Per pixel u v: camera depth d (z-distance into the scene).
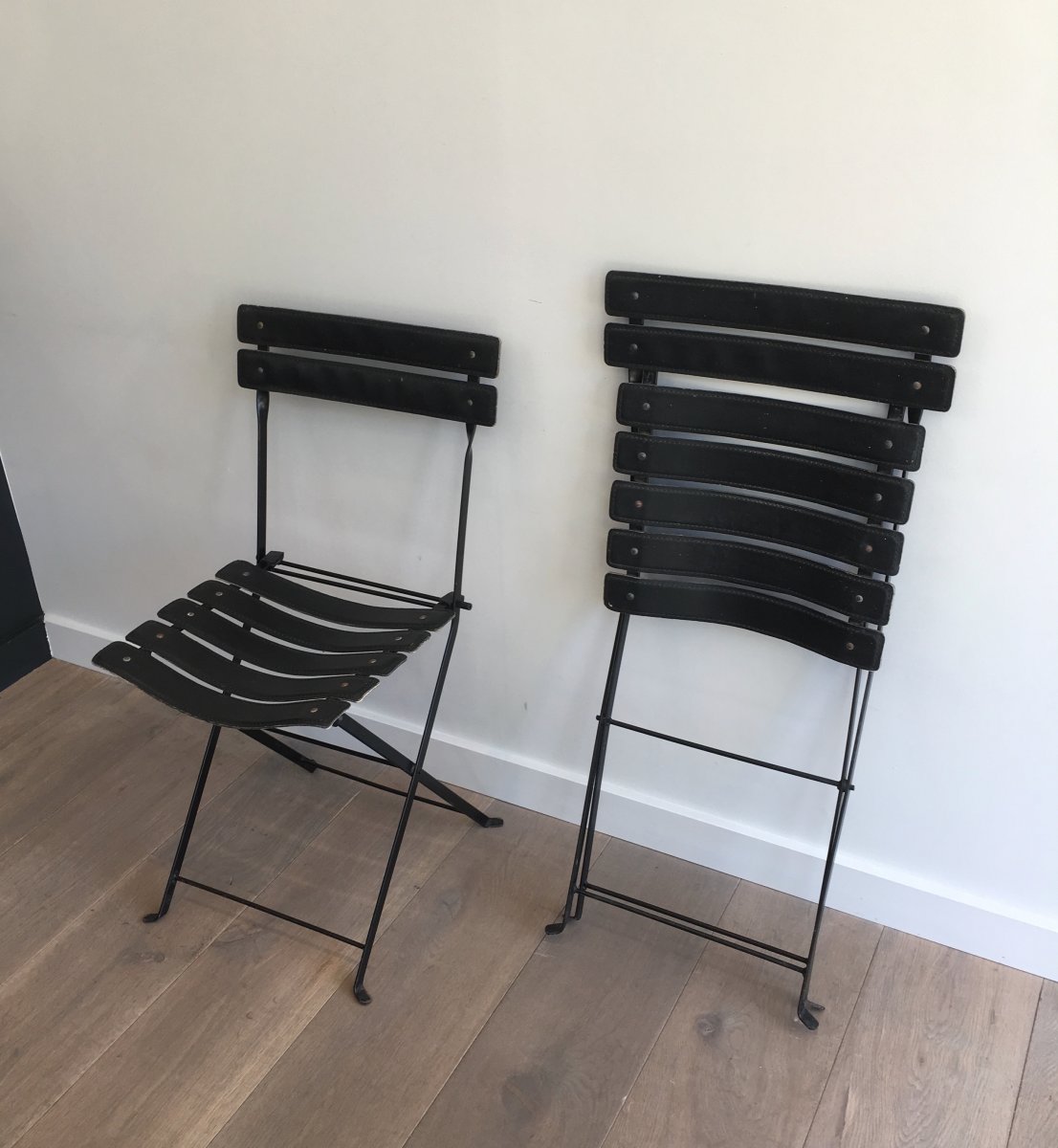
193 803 2.10
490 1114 1.79
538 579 2.20
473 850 2.32
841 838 2.16
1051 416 1.69
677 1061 1.88
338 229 2.04
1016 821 2.00
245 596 2.12
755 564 1.93
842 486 1.80
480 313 2.00
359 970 1.98
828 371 1.75
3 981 1.98
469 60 1.81
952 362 1.72
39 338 2.45
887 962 2.10
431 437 2.16
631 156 1.78
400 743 2.54
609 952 2.09
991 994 2.04
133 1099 1.79
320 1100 1.79
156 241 2.21
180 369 2.34
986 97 1.54
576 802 2.39
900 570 1.89
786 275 1.76
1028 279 1.62
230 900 2.17
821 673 2.03
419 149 1.91
